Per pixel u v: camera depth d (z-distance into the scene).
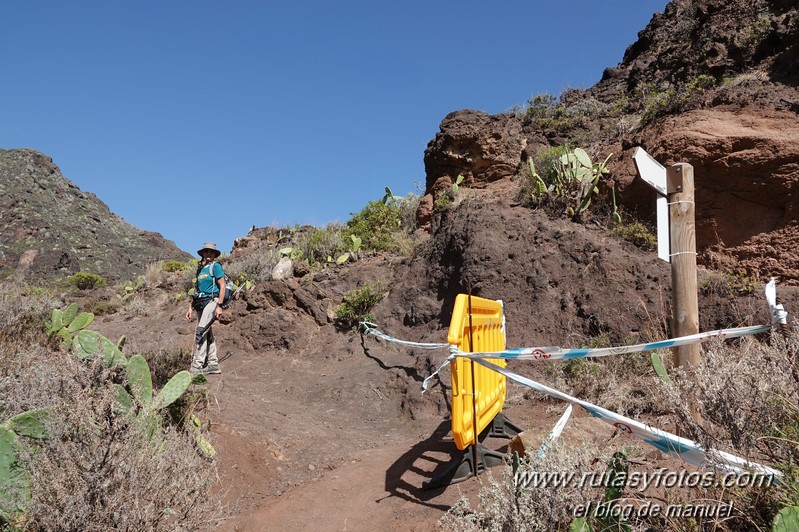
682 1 19.61
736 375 2.80
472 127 13.54
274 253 13.65
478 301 4.41
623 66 20.50
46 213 75.12
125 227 87.94
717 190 8.41
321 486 4.51
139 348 6.46
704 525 2.49
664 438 2.88
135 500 2.94
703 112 9.34
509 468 3.20
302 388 7.61
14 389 3.92
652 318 6.89
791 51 10.05
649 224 9.03
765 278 7.74
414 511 3.88
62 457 2.99
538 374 6.38
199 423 4.65
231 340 9.74
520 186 11.47
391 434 6.02
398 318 9.02
